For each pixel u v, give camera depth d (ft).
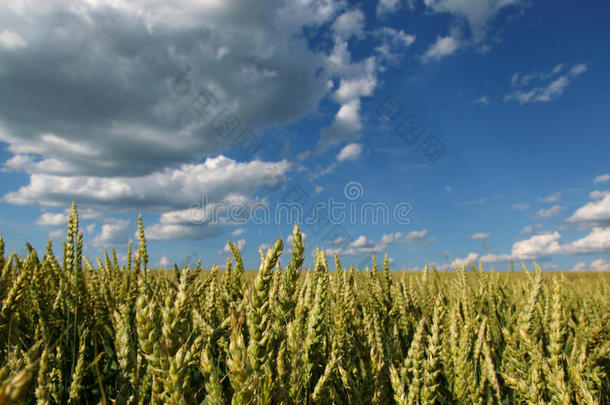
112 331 10.92
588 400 6.62
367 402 6.71
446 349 7.97
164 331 4.42
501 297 16.96
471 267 18.28
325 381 6.09
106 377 8.86
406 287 14.94
